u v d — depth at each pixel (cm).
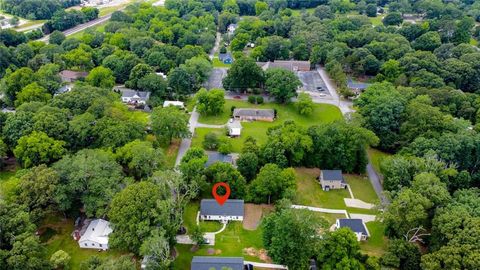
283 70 13088
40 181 6800
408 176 7894
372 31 17412
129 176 8406
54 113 9194
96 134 8875
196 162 8119
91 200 6975
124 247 6338
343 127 9175
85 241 6806
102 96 10481
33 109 9756
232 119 11875
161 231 6084
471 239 5784
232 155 9769
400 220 6681
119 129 8844
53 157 8281
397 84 12988
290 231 6041
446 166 8394
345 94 13312
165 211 6275
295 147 9006
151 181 7012
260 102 12925
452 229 6128
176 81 12888
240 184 8075
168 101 12650
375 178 9194
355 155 9100
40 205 6856
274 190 7931
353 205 8212
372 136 8981
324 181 8625
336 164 9188
